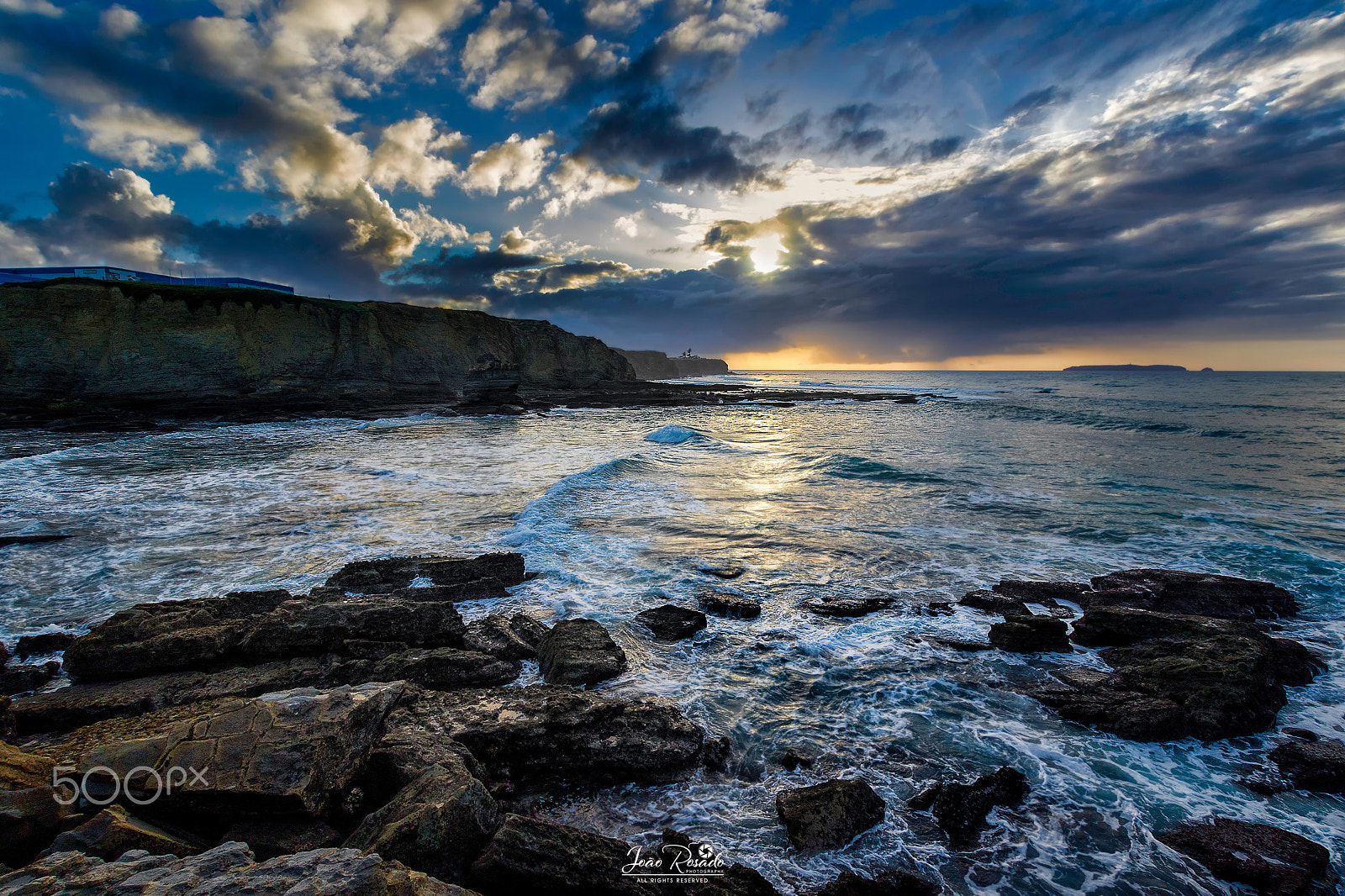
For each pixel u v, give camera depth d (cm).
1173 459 2175
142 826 386
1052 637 779
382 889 292
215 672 673
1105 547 1169
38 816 383
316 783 423
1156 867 430
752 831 460
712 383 11788
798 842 437
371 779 476
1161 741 582
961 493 1620
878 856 436
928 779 525
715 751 550
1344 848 450
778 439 2961
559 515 1373
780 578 1021
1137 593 912
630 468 1952
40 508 1443
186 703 606
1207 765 550
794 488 1695
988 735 592
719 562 1092
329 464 2097
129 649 669
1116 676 684
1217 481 1755
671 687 677
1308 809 492
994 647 777
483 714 554
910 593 959
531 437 3002
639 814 483
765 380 15350
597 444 2711
